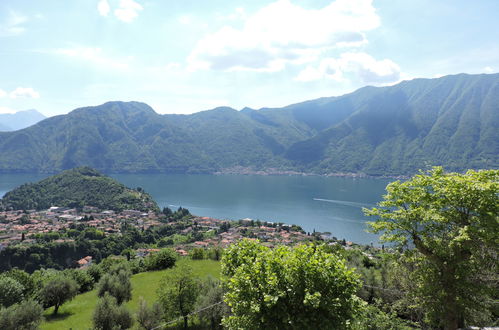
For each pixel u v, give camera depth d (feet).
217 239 458.91
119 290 134.00
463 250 58.03
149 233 504.02
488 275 60.44
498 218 53.72
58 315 132.46
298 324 42.45
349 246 370.53
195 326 105.50
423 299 64.34
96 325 95.20
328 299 43.70
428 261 63.36
